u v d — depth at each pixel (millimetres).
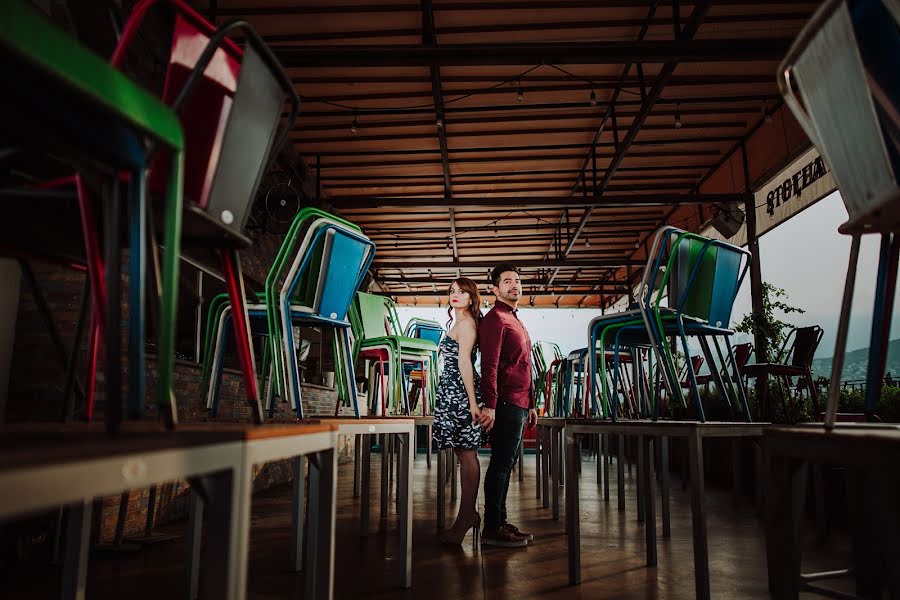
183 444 633
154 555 2791
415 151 9805
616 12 6453
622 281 17281
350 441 9555
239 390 5152
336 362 2273
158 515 3576
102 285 865
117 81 575
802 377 5504
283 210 7098
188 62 1016
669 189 11547
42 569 2479
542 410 6309
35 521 2506
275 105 1191
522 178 10984
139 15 918
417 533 3412
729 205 9586
